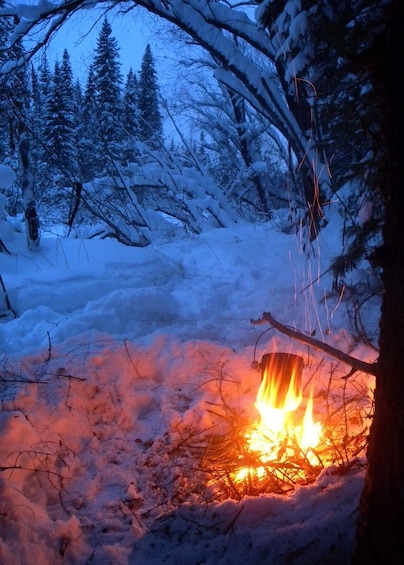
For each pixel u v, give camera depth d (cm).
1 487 256
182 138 1209
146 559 228
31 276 666
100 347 418
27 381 348
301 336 290
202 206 1075
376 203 418
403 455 164
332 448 308
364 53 166
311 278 612
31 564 233
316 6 535
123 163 1257
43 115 1830
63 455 312
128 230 1034
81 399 357
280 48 700
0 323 554
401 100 157
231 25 845
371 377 387
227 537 222
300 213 859
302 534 210
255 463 291
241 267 683
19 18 902
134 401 381
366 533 176
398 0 156
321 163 789
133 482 306
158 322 530
